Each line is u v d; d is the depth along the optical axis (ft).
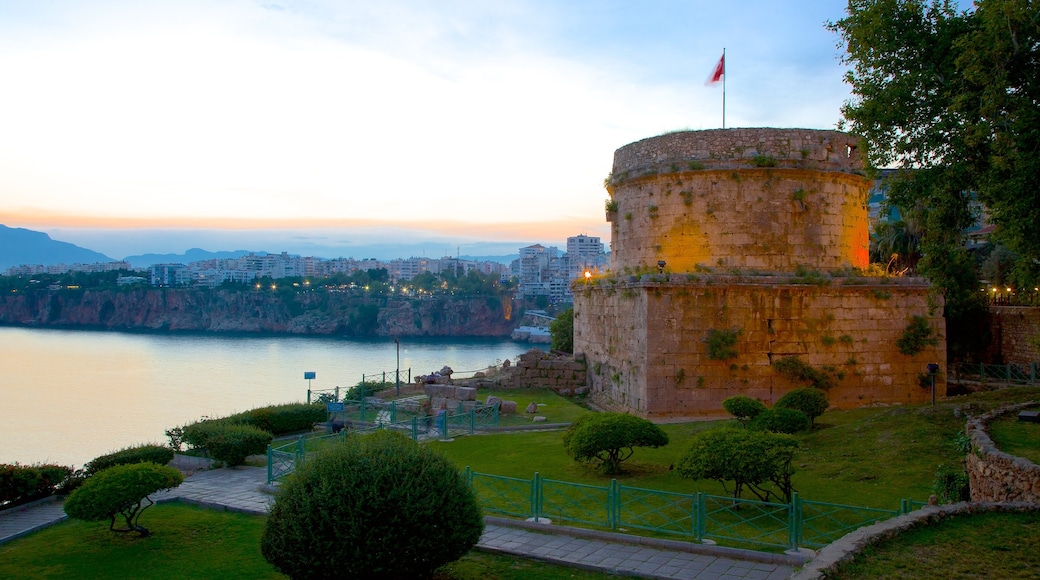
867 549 36.01
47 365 424.87
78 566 52.31
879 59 74.38
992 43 62.80
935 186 71.15
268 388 314.76
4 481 72.28
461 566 48.75
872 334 107.45
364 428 104.01
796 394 86.22
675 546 50.60
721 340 103.76
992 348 141.59
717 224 110.63
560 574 47.06
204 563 52.08
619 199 124.67
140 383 334.85
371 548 39.45
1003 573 33.30
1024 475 43.98
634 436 68.28
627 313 113.19
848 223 114.32
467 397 115.65
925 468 63.77
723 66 117.50
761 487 62.69
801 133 110.93
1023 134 62.13
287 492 41.93
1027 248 64.44
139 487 58.39
